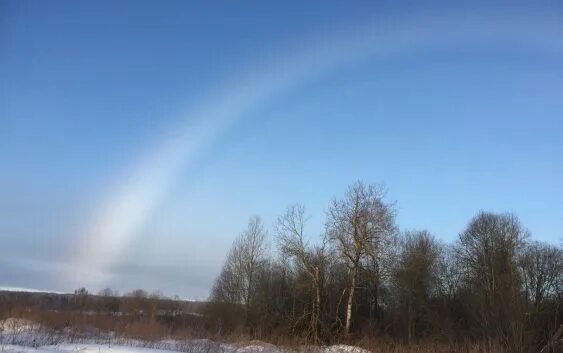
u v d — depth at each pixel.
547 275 54.69
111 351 23.16
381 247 49.81
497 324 30.62
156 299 65.06
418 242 61.56
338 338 46.09
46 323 36.19
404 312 53.84
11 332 28.31
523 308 29.89
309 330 46.38
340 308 51.88
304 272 52.22
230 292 60.53
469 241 63.97
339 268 52.25
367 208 50.03
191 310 63.91
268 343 37.31
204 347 29.88
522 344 28.86
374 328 49.12
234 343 35.56
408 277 55.16
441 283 63.94
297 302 53.12
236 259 61.94
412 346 37.88
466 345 33.97
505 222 61.38
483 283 53.09
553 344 28.86
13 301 45.69
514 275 35.84
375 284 52.34
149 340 32.09
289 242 52.06
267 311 54.03
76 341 27.95
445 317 51.00
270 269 59.53
